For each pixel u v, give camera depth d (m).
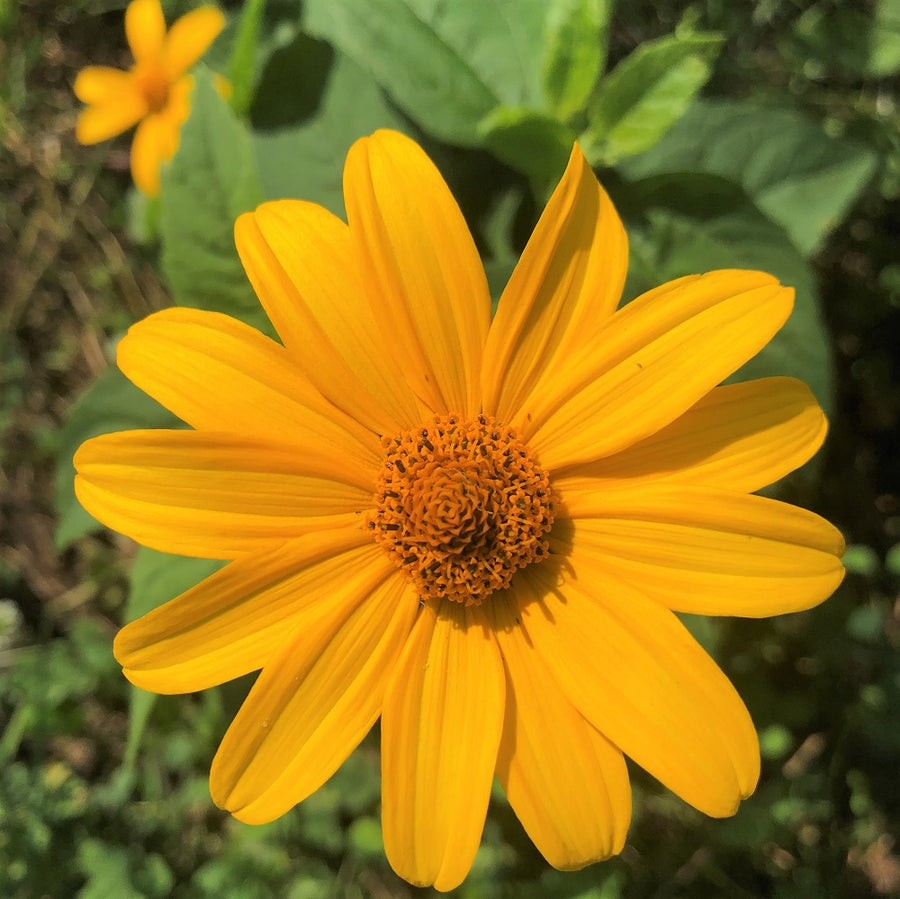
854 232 0.15
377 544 0.09
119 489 0.08
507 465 0.09
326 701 0.08
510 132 0.10
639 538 0.08
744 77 0.16
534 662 0.09
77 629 0.18
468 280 0.08
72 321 0.20
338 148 0.11
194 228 0.10
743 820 0.14
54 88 0.20
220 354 0.08
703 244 0.11
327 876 0.16
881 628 0.15
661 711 0.08
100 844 0.16
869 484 0.16
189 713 0.17
